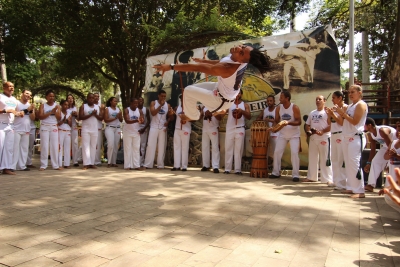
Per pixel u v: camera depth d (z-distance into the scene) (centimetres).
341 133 621
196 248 309
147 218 403
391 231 367
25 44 1266
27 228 361
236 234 349
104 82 2059
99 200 494
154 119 909
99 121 959
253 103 857
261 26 1440
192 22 978
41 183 629
